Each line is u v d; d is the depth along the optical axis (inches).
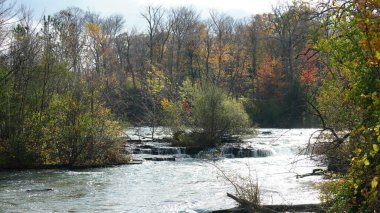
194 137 1267.2
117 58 2979.8
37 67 1018.1
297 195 581.0
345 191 251.1
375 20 183.2
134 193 666.8
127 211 548.7
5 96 933.8
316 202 505.0
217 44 2915.8
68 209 561.0
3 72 959.0
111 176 833.5
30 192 672.4
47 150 946.7
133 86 2503.7
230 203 571.2
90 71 1095.6
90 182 766.5
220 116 1269.7
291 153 1219.9
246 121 1325.0
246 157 1173.1
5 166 911.7
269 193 602.2
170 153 1189.1
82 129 946.1
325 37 241.1
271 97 2356.1
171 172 888.3
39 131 930.7
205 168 944.3
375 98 193.6
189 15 3046.3
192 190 684.1
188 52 2886.3
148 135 1579.7
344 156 336.2
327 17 220.5
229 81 2689.5
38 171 888.9
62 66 1058.1
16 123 932.6
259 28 2755.9
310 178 730.8
